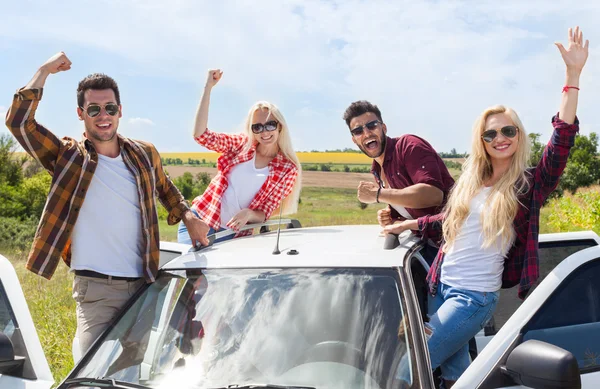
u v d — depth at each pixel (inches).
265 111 205.6
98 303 153.9
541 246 184.4
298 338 123.9
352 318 124.1
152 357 129.0
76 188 149.4
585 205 555.5
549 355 104.7
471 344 161.9
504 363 115.6
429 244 164.2
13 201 1146.0
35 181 1181.7
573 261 137.0
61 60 147.9
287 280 134.8
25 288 419.8
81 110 152.7
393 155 190.1
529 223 142.8
